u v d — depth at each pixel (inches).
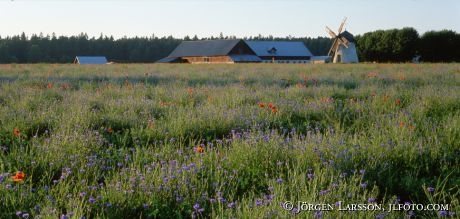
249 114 366.6
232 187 198.4
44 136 287.1
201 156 234.1
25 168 215.6
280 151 237.5
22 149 243.6
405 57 3161.9
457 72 981.2
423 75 885.2
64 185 189.8
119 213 170.4
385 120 337.7
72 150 243.6
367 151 241.9
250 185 206.8
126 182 193.5
